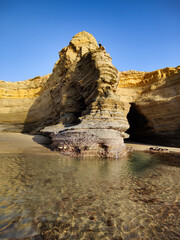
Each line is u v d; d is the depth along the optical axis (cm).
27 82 4238
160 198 475
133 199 464
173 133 2284
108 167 863
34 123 3428
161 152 1647
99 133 1276
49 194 475
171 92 2411
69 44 2669
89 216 368
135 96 2925
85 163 944
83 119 1481
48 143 1916
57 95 2528
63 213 376
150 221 357
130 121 3173
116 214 381
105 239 294
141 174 743
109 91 1560
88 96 1823
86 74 1848
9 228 311
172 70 2597
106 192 509
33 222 336
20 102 3881
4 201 417
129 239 296
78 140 1305
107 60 1680
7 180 575
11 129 3472
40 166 816
